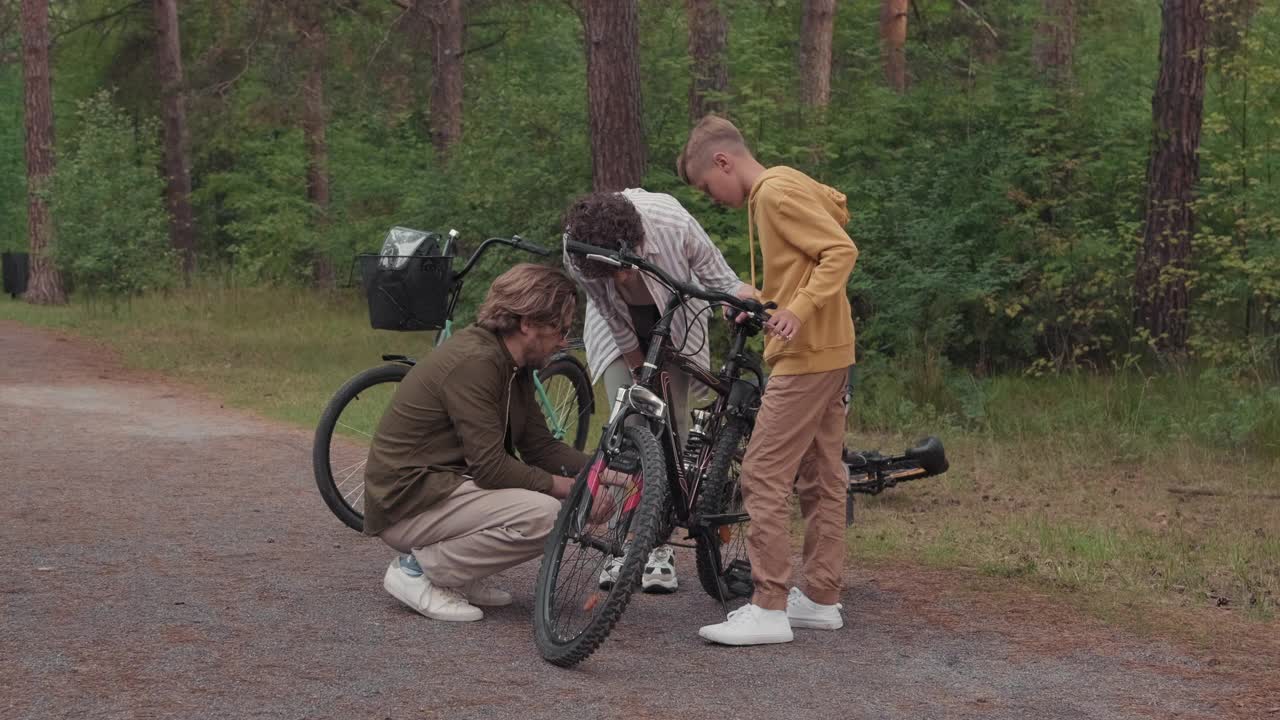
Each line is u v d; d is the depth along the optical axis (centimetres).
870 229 1141
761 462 410
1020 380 1157
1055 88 1313
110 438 817
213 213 2995
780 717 338
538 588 394
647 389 404
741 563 470
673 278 430
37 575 460
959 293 1102
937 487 728
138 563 485
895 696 359
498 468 411
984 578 510
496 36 2578
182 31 2791
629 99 1162
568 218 429
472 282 1365
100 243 2119
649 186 1223
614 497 393
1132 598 481
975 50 1878
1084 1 1619
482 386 412
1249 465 823
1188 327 1195
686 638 413
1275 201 1091
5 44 2838
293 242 2397
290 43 2305
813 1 1608
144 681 345
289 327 1762
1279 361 1046
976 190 1208
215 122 2441
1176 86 1196
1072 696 362
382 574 482
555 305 412
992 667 390
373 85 2328
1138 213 1291
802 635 422
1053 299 1223
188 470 705
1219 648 416
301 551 517
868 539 577
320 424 545
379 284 539
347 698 338
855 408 984
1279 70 1111
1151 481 768
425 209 1449
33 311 2092
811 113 1295
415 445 418
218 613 418
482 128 1506
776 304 405
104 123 2245
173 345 1541
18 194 3662
